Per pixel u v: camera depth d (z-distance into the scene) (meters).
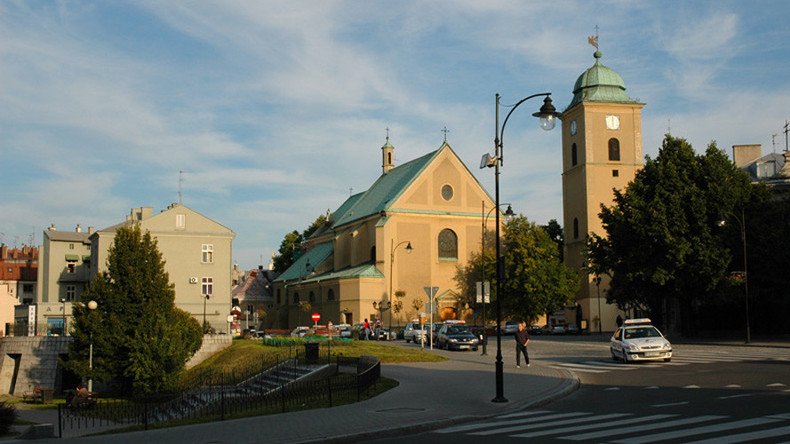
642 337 32.56
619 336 33.31
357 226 88.88
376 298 78.88
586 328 78.62
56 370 50.62
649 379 24.83
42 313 69.44
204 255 73.25
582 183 81.88
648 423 14.97
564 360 35.59
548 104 21.66
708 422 14.65
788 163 63.81
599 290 79.50
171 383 37.66
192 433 16.11
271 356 41.81
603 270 57.38
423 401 20.19
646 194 54.91
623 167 81.25
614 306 79.81
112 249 41.69
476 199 85.31
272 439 14.70
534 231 78.62
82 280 91.19
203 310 72.31
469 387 23.50
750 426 13.88
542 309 76.06
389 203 81.12
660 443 12.48
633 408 17.66
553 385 23.27
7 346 52.09
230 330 63.78
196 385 38.19
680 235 52.09
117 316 40.56
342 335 63.56
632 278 53.53
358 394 21.19
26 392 49.34
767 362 29.44
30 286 110.12
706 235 51.44
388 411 18.28
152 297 41.31
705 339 51.94
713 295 52.31
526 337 31.66
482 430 15.32
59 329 59.97
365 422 16.52
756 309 56.75
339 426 16.09
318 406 20.39
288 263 123.94
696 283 52.06
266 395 24.98
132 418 31.36
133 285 40.91
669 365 30.00
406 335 61.12
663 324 61.62
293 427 16.25
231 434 15.63
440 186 83.75
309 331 63.03
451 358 38.59
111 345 40.22
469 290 82.62
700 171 53.47
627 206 55.47
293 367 33.06
